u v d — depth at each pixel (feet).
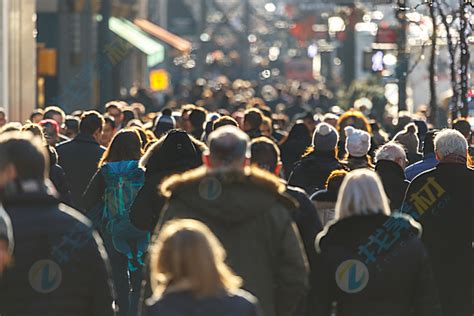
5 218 34.86
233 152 41.11
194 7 544.62
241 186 41.14
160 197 54.54
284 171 82.53
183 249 30.99
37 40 201.67
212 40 537.65
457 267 53.26
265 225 41.19
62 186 60.90
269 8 577.43
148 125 97.04
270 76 485.97
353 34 223.92
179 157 55.06
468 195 53.16
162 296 31.24
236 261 40.96
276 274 41.42
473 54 98.78
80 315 37.91
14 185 37.29
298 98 181.98
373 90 163.94
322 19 337.31
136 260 62.75
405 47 122.62
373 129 99.96
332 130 62.64
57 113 90.17
